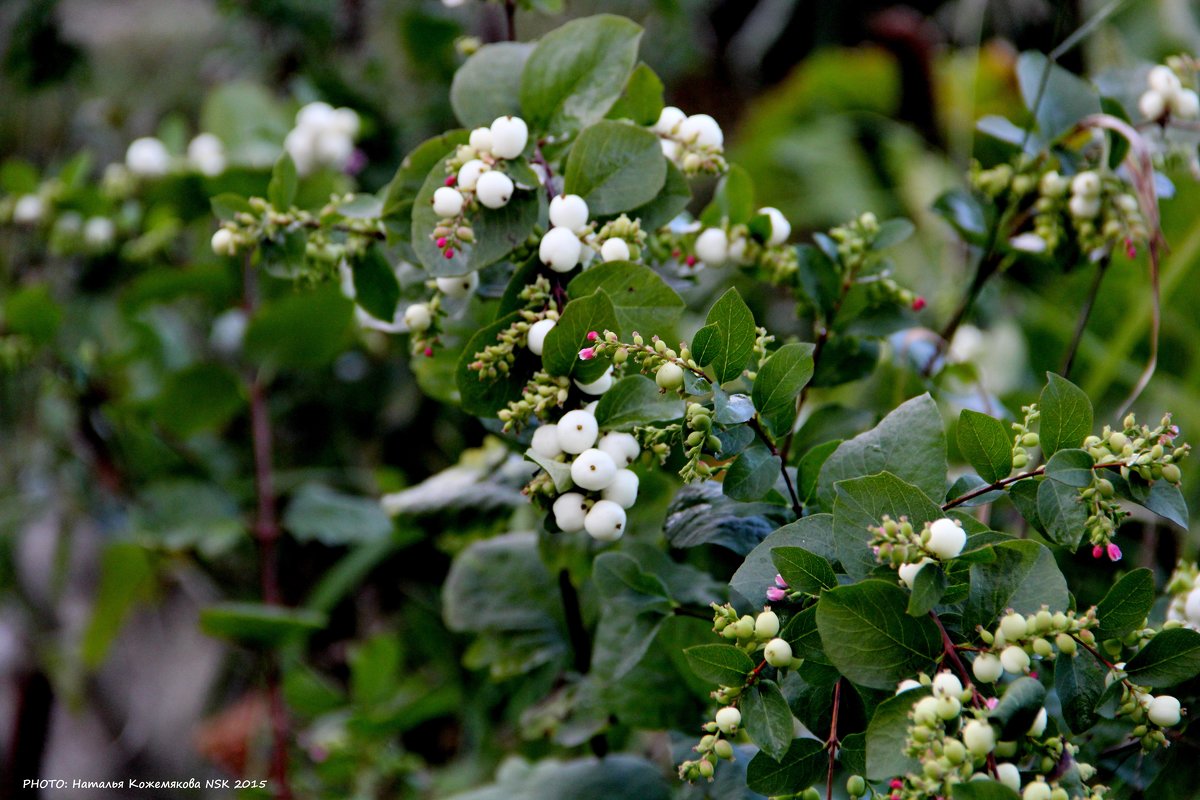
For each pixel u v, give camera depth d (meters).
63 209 1.77
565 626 1.43
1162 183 1.38
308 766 1.84
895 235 1.36
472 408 1.27
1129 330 1.58
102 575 1.85
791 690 1.24
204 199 1.69
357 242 1.34
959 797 1.17
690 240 1.36
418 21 1.85
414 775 1.71
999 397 1.53
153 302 1.75
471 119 1.31
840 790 1.29
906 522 1.19
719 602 1.33
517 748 1.58
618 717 1.36
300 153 1.61
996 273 1.52
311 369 2.00
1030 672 1.20
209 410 1.75
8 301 1.72
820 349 1.37
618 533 1.23
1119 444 1.21
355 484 2.05
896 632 1.20
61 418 1.90
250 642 1.54
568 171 1.28
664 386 1.21
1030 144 1.40
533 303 1.26
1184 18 1.88
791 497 1.27
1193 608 1.28
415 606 1.91
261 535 1.76
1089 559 1.41
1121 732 1.31
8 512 2.01
